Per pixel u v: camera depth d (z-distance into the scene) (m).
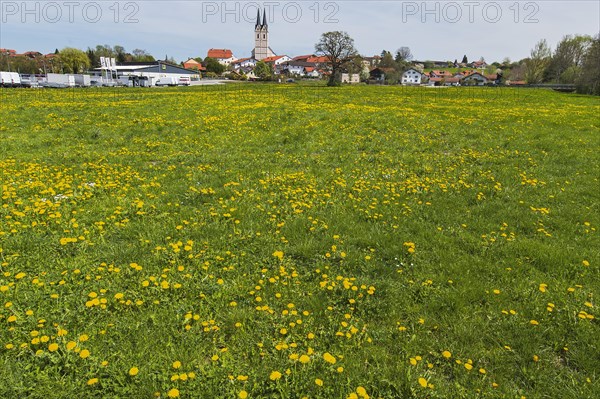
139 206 8.03
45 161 12.16
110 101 33.72
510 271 5.98
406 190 9.95
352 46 86.94
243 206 8.39
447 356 4.13
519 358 4.25
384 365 4.11
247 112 25.23
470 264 6.18
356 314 5.03
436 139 17.86
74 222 7.11
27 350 4.01
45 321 4.45
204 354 4.22
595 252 6.61
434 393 3.76
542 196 9.70
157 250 6.19
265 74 129.25
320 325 4.71
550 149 15.69
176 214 7.86
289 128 19.23
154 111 25.41
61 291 5.03
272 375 3.66
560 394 3.79
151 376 3.77
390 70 148.25
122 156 13.20
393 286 5.57
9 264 5.61
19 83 72.81
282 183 10.27
